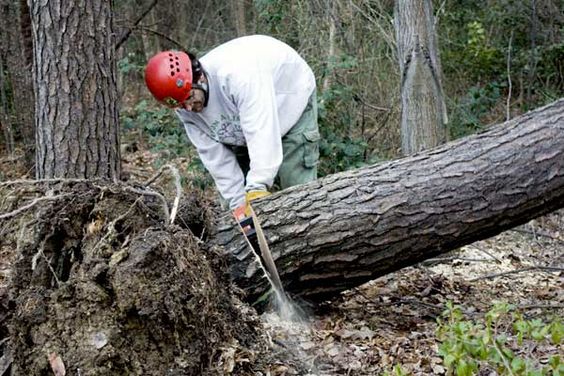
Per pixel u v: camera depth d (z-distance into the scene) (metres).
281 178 4.21
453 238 3.62
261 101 3.65
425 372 3.17
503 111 10.51
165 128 6.89
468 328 2.38
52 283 2.89
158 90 3.63
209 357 2.81
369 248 3.54
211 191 6.91
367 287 4.43
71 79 4.41
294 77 3.96
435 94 6.50
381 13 8.38
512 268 5.08
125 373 2.67
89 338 2.65
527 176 3.59
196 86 3.74
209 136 4.08
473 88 9.61
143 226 2.89
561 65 11.16
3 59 10.62
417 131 6.46
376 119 8.60
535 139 3.64
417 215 3.53
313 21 8.38
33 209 3.02
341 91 7.21
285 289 3.62
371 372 3.18
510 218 3.66
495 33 11.47
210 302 2.85
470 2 11.29
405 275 4.67
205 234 3.36
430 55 6.47
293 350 3.24
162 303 2.66
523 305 4.09
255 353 3.01
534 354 3.25
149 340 2.71
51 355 2.66
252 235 3.42
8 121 9.95
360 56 8.45
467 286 4.52
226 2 12.59
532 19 10.95
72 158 4.46
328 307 3.97
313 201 3.52
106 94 4.54
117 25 10.30
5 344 2.88
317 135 4.18
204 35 12.75
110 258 2.74
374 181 3.58
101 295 2.68
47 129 4.47
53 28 4.38
